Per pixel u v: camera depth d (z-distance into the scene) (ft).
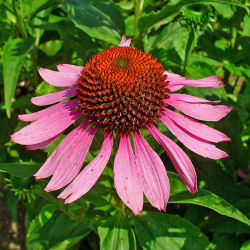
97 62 0.62
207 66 0.78
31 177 0.60
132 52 0.63
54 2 0.89
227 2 0.69
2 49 0.95
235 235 0.74
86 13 0.82
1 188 1.04
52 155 0.60
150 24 0.79
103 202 0.68
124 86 0.59
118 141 0.62
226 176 0.75
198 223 0.75
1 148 0.87
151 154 0.58
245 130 0.82
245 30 0.82
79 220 0.72
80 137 0.61
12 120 0.90
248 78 0.85
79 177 0.56
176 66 0.85
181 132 0.61
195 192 0.59
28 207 0.85
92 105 0.60
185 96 0.65
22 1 0.88
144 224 0.69
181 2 0.72
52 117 0.63
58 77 0.69
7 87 0.76
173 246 0.67
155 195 0.56
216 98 0.77
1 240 1.00
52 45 1.07
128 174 0.57
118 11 0.84
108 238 0.65
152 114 0.60
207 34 0.96
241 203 0.71
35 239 0.87
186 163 0.57
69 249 0.86
